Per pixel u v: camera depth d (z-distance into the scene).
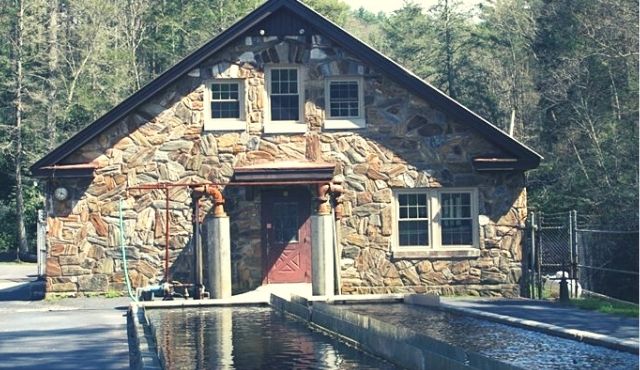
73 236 27.52
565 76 44.53
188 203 27.56
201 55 27.45
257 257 27.86
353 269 27.66
